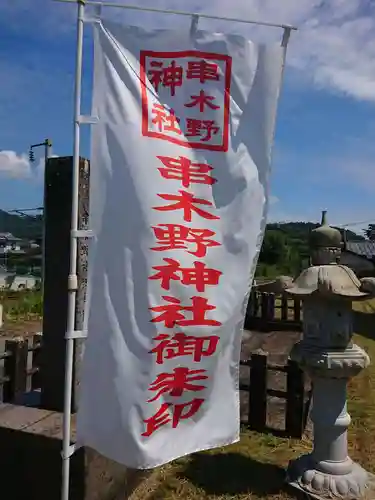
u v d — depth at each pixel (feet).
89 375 9.84
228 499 12.92
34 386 20.52
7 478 12.37
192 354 10.21
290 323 37.52
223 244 10.48
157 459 9.78
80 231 9.77
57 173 13.66
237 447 16.06
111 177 9.73
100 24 9.82
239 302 10.63
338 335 12.64
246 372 24.58
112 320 9.71
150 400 9.77
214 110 10.48
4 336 36.35
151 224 9.79
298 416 16.85
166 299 9.89
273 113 10.78
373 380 24.31
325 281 12.23
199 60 10.39
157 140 9.96
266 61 10.71
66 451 9.78
